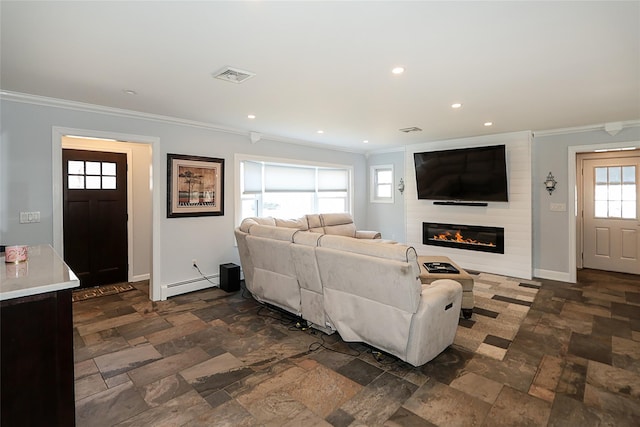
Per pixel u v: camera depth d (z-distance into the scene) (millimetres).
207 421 1909
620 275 5203
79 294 4293
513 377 2363
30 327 1407
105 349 2787
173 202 4219
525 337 3010
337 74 2650
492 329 3186
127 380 2324
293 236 3141
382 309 2477
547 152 4969
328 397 2135
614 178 5355
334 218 6082
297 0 1644
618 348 2787
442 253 6023
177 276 4305
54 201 3379
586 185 5602
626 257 5305
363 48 2191
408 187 6449
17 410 1391
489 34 2006
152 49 2217
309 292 3117
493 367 2500
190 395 2154
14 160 3172
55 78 2746
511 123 4441
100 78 2752
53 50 2229
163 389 2219
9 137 3146
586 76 2701
